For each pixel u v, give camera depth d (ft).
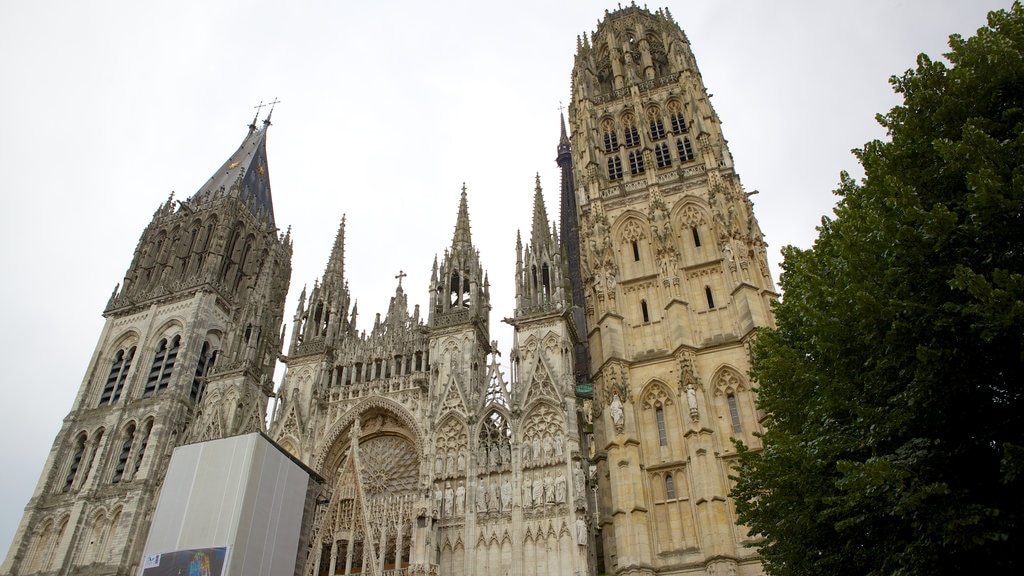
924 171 86.53
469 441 181.98
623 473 169.89
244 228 313.94
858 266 85.87
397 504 176.76
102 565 207.10
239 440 183.83
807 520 99.71
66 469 241.35
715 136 233.55
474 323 207.10
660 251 206.39
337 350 224.53
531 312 203.82
